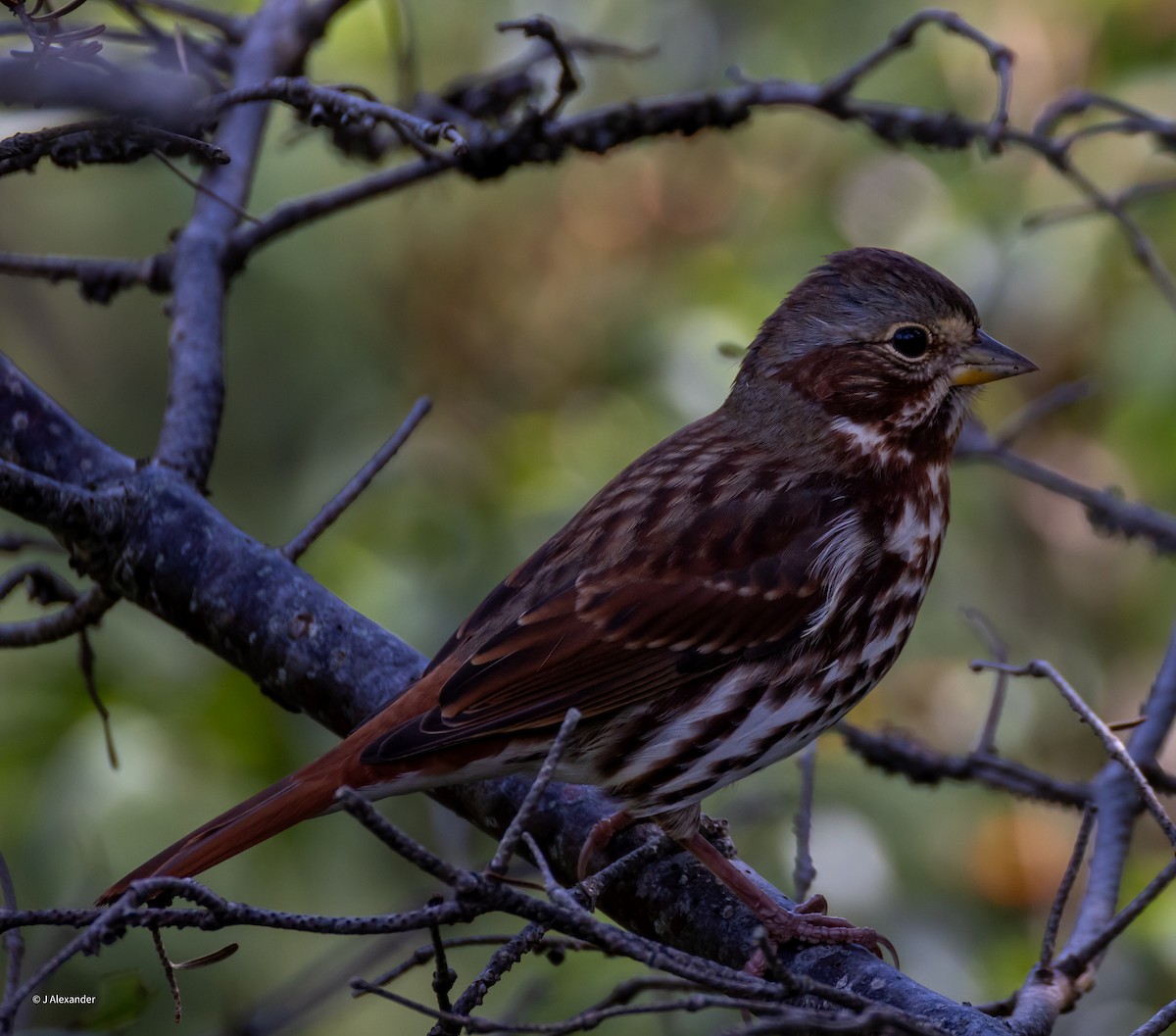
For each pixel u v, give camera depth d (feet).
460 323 44.24
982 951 35.40
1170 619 42.34
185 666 34.96
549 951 20.80
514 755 24.22
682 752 24.89
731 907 23.26
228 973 35.63
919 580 26.53
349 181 40.93
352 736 23.22
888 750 27.25
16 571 26.05
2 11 28.94
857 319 26.50
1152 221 38.47
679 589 24.93
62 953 15.96
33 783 33.45
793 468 26.21
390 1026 36.76
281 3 31.73
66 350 44.16
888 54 29.07
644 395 39.63
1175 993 33.88
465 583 35.91
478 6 41.63
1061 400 32.96
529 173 44.75
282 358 42.57
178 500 25.25
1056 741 42.22
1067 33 39.96
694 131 29.40
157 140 21.08
